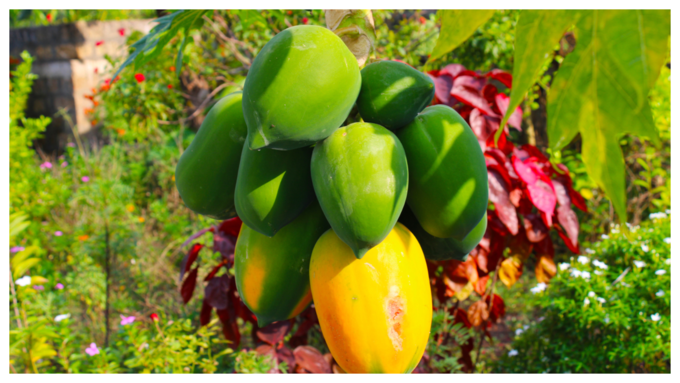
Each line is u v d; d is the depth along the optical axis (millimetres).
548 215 2396
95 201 5098
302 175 917
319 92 807
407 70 904
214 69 5699
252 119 826
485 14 728
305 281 980
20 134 4980
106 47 8797
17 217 2932
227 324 2680
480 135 2398
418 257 922
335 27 979
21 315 3045
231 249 2416
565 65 647
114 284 4227
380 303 859
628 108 625
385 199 804
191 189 1002
